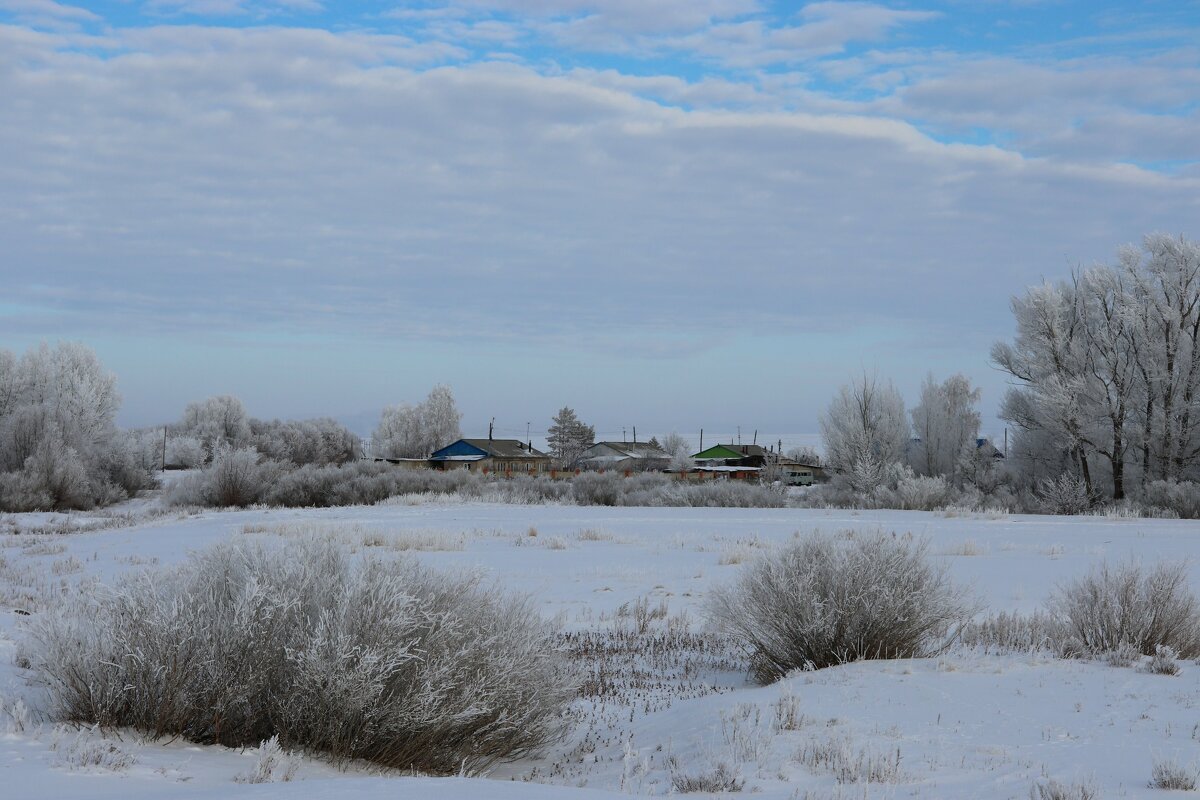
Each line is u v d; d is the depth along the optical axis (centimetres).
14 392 6800
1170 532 2638
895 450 4734
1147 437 4034
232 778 513
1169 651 885
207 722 614
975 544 2181
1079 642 957
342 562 739
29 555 2355
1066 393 4072
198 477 4700
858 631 980
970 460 4703
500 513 3572
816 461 9812
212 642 624
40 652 648
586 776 640
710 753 629
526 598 816
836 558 1017
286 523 2770
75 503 4934
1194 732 621
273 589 658
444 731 662
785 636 995
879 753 591
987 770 545
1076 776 501
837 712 712
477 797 426
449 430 11175
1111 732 630
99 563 2069
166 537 2680
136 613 625
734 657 1152
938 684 802
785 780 546
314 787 444
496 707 691
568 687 795
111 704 596
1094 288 4194
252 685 620
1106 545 2270
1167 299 4066
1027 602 1419
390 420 11331
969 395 5062
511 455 10038
